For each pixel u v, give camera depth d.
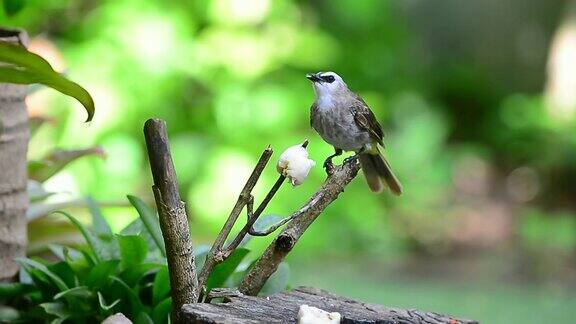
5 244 4.47
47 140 10.85
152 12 13.08
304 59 14.14
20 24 5.99
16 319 4.34
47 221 5.12
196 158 13.26
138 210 4.23
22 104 4.56
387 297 11.31
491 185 17.31
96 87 12.59
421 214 15.29
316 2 16.28
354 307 3.72
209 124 13.62
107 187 12.30
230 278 4.34
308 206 3.81
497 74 19.84
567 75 18.14
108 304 4.17
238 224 12.54
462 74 19.44
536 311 10.92
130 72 12.89
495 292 12.07
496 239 15.09
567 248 14.55
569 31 18.22
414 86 17.75
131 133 12.98
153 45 12.98
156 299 4.16
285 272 4.29
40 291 4.34
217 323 3.27
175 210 3.59
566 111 18.08
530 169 17.84
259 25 13.88
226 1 13.34
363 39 16.61
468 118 19.33
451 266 13.68
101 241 4.34
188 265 3.62
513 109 18.75
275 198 12.85
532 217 15.85
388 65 16.73
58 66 9.12
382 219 14.68
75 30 12.96
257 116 13.48
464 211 16.05
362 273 12.87
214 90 13.52
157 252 4.48
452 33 19.89
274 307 3.58
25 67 3.66
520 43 20.02
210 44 13.37
